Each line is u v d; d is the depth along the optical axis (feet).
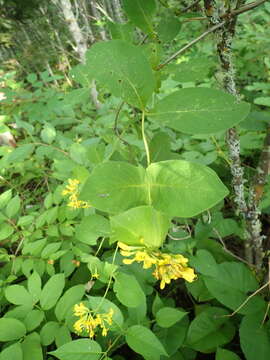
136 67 0.76
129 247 0.76
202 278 2.19
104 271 1.55
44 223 2.82
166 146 1.26
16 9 8.39
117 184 0.69
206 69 1.18
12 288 2.02
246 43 4.39
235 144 1.57
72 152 2.71
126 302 1.43
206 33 1.04
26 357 1.70
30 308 1.98
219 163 2.97
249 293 2.03
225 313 2.05
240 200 1.79
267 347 1.73
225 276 2.01
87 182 0.69
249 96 3.55
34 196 3.86
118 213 0.69
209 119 0.71
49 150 3.17
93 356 1.54
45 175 3.81
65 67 7.89
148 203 0.69
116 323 1.64
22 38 9.98
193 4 1.15
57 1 5.49
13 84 4.90
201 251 2.09
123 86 0.77
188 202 0.64
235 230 2.20
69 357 1.52
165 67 1.19
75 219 2.92
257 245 1.99
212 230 2.28
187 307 2.52
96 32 5.96
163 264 0.81
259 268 2.12
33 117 4.15
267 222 3.01
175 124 0.73
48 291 2.01
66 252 2.46
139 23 1.01
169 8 1.15
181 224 2.58
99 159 1.50
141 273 2.13
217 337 1.96
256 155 3.26
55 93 4.41
